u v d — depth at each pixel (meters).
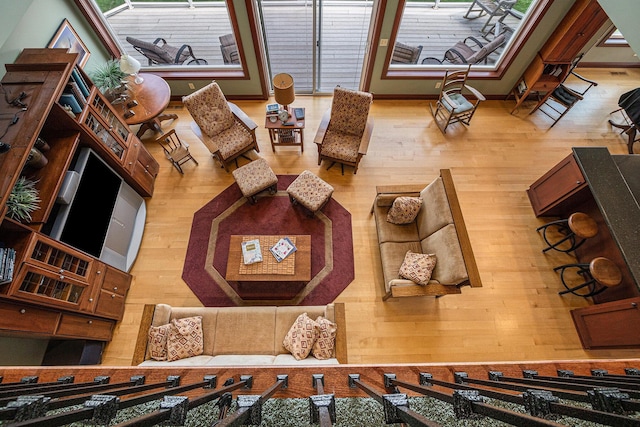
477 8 4.75
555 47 4.05
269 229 3.89
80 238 2.86
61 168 2.65
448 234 2.88
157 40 4.97
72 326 2.73
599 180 3.13
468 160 4.46
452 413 1.62
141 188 3.88
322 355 2.67
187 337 2.74
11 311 2.23
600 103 5.04
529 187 4.17
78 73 2.98
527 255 3.73
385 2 3.77
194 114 3.89
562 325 3.33
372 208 3.94
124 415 1.62
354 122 4.04
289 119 4.12
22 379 1.69
